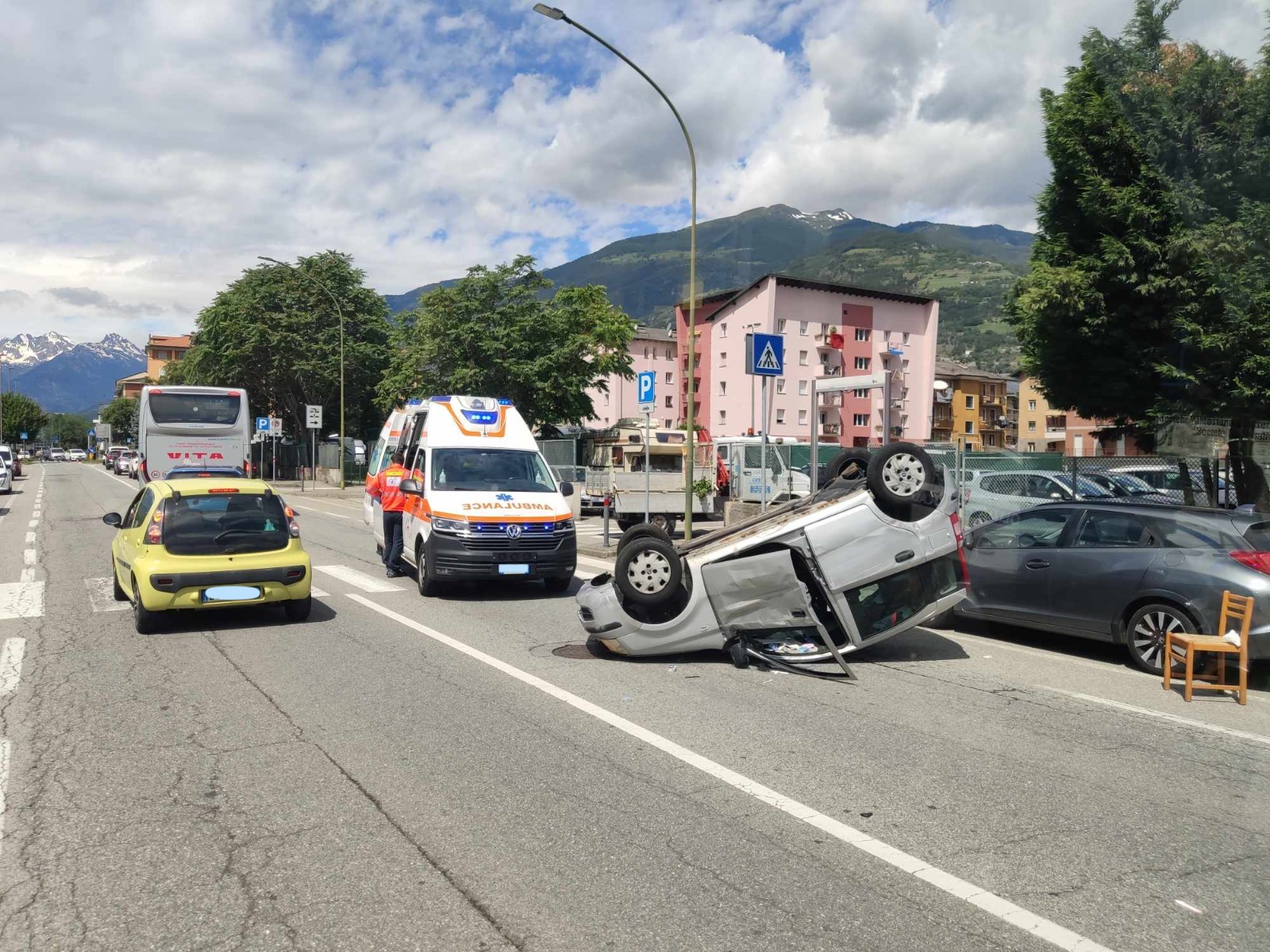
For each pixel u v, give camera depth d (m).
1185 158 13.89
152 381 126.62
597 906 3.51
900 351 68.94
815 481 11.93
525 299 42.56
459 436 12.31
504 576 10.90
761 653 7.63
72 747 5.48
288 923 3.38
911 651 8.59
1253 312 13.24
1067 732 5.96
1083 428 59.81
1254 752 5.60
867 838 4.19
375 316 55.78
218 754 5.34
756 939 3.27
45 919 3.42
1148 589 7.81
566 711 6.26
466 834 4.19
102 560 15.11
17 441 143.88
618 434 29.47
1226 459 14.11
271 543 9.26
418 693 6.72
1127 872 3.88
